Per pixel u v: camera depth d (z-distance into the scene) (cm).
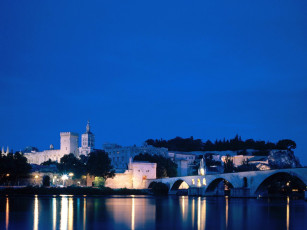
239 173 16612
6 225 7238
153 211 10206
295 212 9938
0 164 18275
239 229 7000
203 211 10294
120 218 8488
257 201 14662
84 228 6962
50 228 6919
